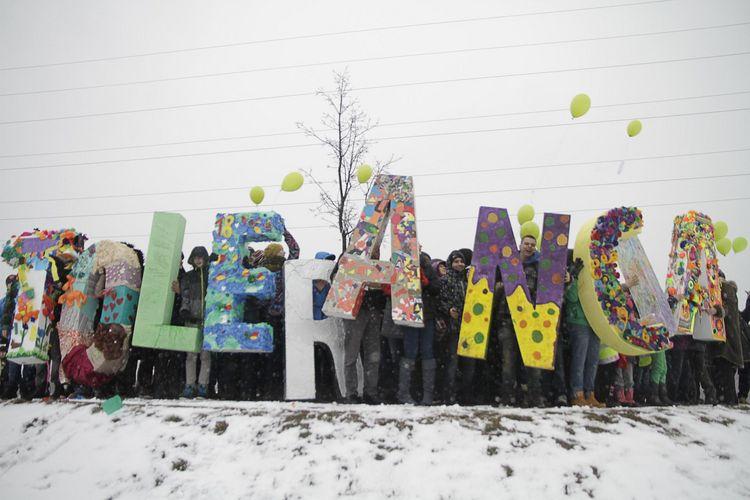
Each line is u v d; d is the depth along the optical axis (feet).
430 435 19.69
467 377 24.56
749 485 18.51
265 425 20.76
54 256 27.68
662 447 19.57
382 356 26.32
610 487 17.83
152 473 19.20
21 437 21.94
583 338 24.30
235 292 25.31
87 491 18.88
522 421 20.58
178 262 27.02
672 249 28.12
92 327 27.12
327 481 18.16
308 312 25.50
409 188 25.45
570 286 24.76
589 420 20.94
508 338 24.14
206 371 26.05
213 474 18.88
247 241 27.12
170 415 21.93
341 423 20.52
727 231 32.32
